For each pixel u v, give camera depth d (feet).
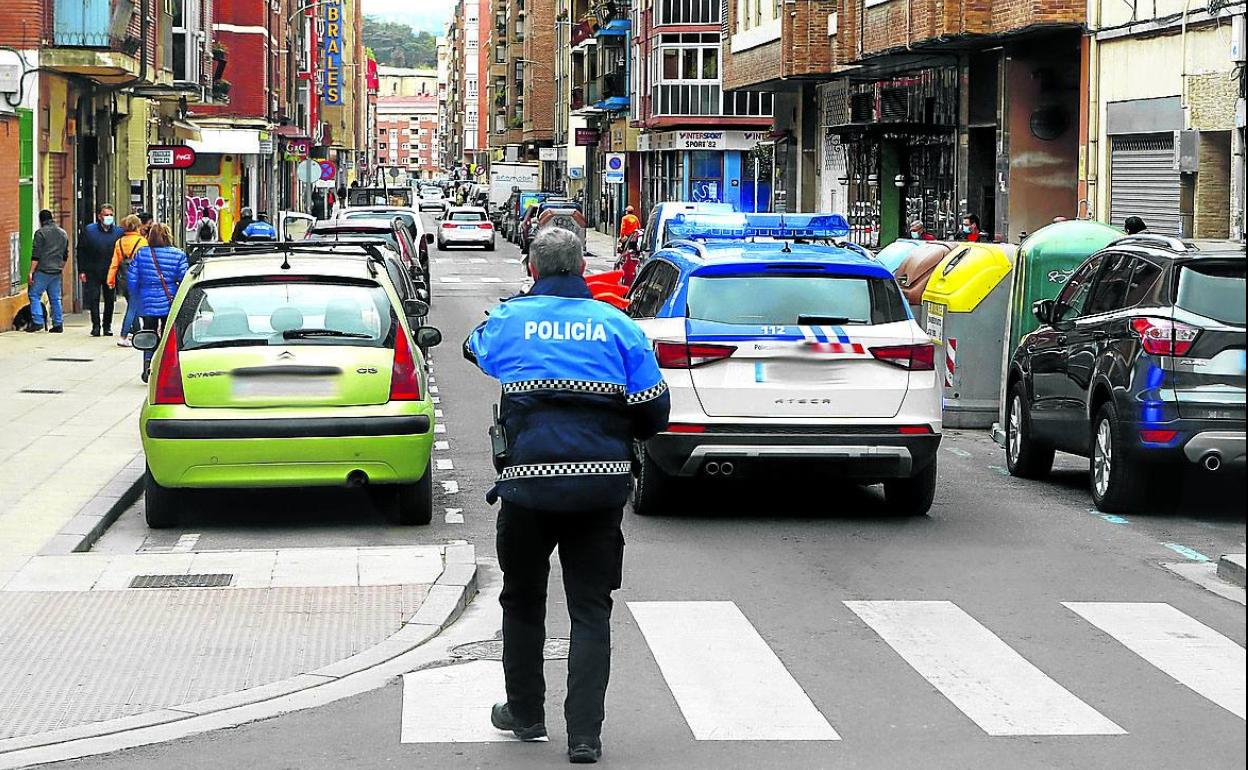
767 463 51.78
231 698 33.71
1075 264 74.90
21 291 126.31
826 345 51.57
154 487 51.67
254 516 55.31
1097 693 33.83
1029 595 43.19
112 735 31.35
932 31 128.67
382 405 50.83
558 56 490.90
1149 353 52.65
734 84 217.15
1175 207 105.19
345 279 52.42
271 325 51.01
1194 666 36.06
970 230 125.18
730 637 38.60
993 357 79.97
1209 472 63.93
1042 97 129.90
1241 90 93.61
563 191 479.00
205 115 275.18
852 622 40.11
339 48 500.33
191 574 44.57
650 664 36.17
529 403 29.30
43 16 133.08
